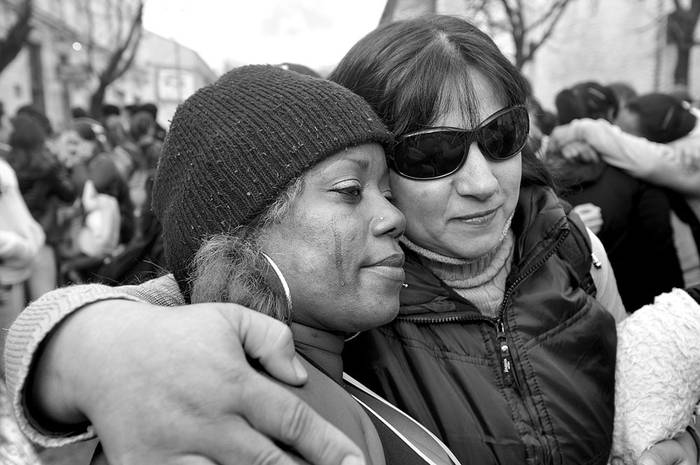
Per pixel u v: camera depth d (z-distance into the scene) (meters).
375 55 0.96
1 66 6.76
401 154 0.93
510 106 0.95
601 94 2.81
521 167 1.04
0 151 3.71
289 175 0.71
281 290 0.71
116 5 8.45
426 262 1.02
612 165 2.17
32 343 0.61
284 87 0.74
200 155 0.74
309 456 0.55
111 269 2.10
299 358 0.71
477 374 0.94
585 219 2.10
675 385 1.02
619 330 1.11
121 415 0.54
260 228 0.73
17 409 0.63
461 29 0.98
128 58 8.29
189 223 0.75
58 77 8.73
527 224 1.06
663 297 1.12
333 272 0.71
